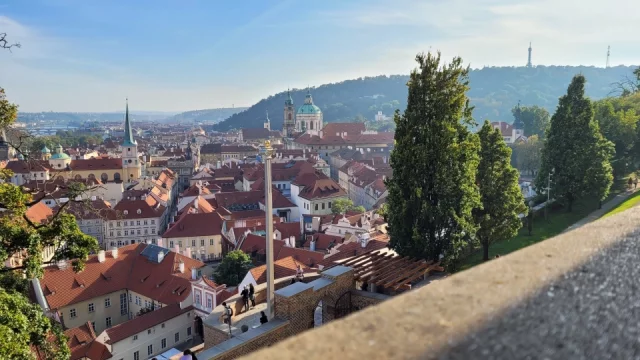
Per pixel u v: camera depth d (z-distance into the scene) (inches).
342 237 3137.3
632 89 4429.1
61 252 933.2
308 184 4953.3
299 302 754.8
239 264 2827.3
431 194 1163.9
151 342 2251.5
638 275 152.3
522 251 179.9
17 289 919.7
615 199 2503.7
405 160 1163.3
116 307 2711.6
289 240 3144.7
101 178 6835.6
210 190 5782.5
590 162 2196.1
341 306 839.7
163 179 6397.6
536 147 5285.4
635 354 116.1
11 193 913.5
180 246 3814.0
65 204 1007.0
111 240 4434.1
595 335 122.0
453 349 114.8
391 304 139.4
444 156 1130.7
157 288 2628.0
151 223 4530.0
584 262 164.6
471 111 1213.1
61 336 895.1
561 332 122.8
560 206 2397.9
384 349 114.7
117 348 2113.7
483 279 154.1
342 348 114.8
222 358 655.1
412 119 1154.0
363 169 6008.9
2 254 818.2
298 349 114.7
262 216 4505.4
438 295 142.9
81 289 2600.9
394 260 1033.5
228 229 3905.0
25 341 717.3
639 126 2837.1
